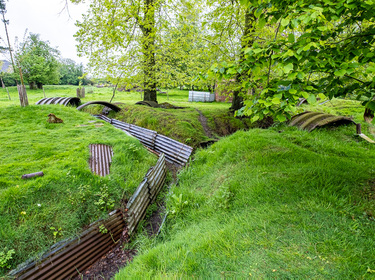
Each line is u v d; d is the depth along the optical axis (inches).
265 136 230.4
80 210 132.4
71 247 113.3
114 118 399.5
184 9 309.7
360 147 203.5
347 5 74.8
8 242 104.8
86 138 236.1
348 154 181.6
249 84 105.5
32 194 130.0
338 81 97.0
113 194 154.1
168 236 130.5
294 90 81.0
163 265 88.1
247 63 91.4
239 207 128.5
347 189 117.0
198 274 79.8
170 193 171.3
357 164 148.7
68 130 257.8
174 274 79.5
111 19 286.4
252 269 78.5
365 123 270.7
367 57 85.5
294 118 293.1
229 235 99.7
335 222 96.6
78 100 473.7
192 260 86.5
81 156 187.0
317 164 150.3
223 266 82.1
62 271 107.0
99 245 125.0
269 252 85.4
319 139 220.4
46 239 112.5
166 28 307.3
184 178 207.0
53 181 142.3
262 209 116.6
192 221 135.6
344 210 103.0
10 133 233.3
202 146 285.7
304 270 75.0
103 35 297.1
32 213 121.1
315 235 91.4
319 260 78.7
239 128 351.6
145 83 398.9
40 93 1223.5
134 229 141.5
